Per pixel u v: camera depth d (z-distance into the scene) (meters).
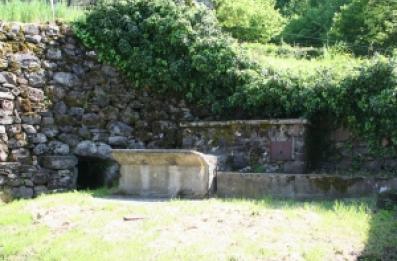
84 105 8.96
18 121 8.38
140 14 9.50
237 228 4.96
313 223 5.09
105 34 9.18
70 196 7.03
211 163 7.12
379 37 15.42
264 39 18.75
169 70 9.17
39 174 8.39
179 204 6.04
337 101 7.91
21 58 8.60
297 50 13.00
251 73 8.78
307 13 22.56
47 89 8.72
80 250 4.58
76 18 9.46
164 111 9.38
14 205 6.77
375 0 16.53
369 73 7.72
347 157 8.08
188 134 9.00
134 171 7.30
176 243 4.60
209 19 9.55
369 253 4.32
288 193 6.94
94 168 9.24
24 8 9.83
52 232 5.24
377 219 5.32
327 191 6.81
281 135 8.13
